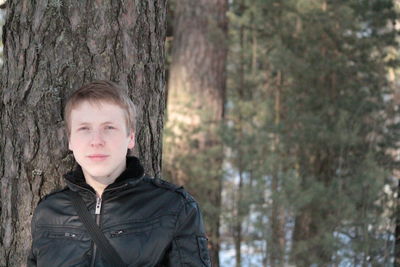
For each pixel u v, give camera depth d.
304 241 5.42
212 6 6.43
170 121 6.06
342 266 5.16
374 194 5.14
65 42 1.99
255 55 6.56
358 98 6.05
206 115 6.09
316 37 6.27
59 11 1.98
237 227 5.66
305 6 6.18
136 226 1.76
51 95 1.99
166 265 1.79
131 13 2.06
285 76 6.50
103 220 1.77
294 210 5.29
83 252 1.75
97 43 2.01
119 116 1.75
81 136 1.73
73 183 1.78
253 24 6.25
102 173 1.73
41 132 2.01
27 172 2.04
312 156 6.38
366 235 5.00
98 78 2.01
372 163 5.33
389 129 5.89
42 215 1.84
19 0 2.03
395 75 7.43
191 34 6.41
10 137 2.06
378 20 5.96
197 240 1.80
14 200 2.07
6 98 2.07
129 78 2.08
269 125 5.79
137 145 2.14
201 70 6.35
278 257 5.39
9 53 2.07
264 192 5.49
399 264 4.52
